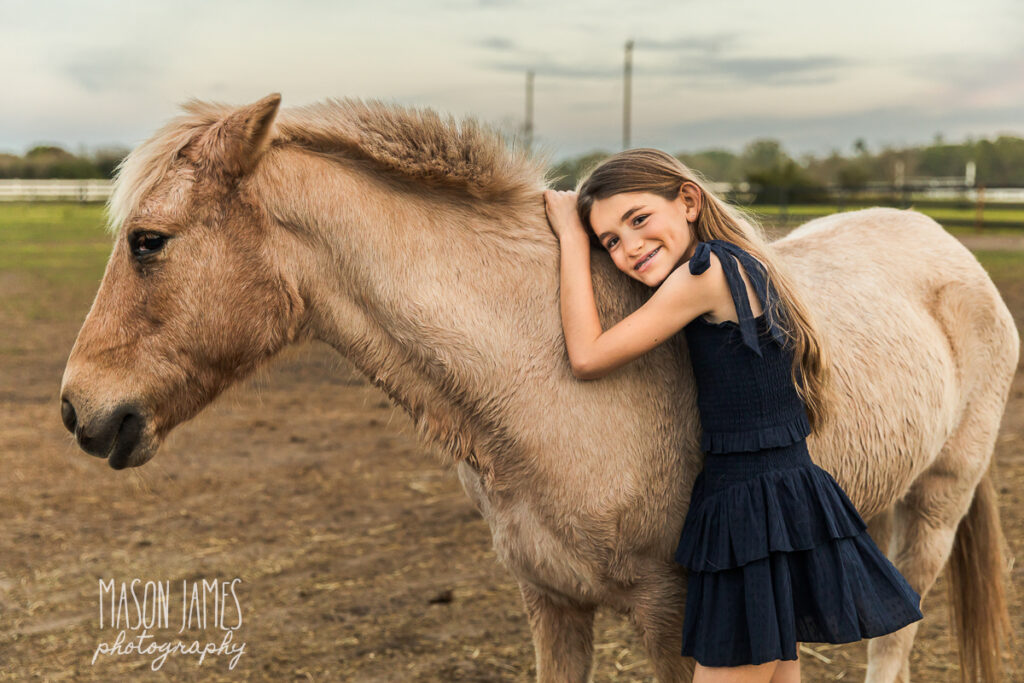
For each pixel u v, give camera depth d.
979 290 2.86
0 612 3.76
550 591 2.21
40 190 33.22
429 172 2.10
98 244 19.53
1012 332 3.01
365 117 2.12
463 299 2.08
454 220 2.13
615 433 2.05
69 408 2.07
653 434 2.09
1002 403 2.99
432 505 5.11
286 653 3.41
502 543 2.17
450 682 3.19
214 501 5.16
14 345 9.74
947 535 2.87
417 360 2.10
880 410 2.40
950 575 3.06
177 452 6.11
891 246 2.80
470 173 2.11
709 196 2.05
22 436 6.44
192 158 2.02
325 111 2.14
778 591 1.87
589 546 2.07
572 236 2.12
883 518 3.11
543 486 2.07
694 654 1.95
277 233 2.07
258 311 2.07
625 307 2.14
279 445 6.29
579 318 2.02
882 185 21.23
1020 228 18.83
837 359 2.35
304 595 3.93
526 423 2.07
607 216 2.02
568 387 2.06
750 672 1.91
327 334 2.17
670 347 2.13
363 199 2.08
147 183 2.02
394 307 2.07
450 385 2.09
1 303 12.36
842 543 1.91
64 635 3.56
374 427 6.78
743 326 1.89
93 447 2.04
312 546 4.50
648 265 2.00
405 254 2.08
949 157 36.38
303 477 5.61
